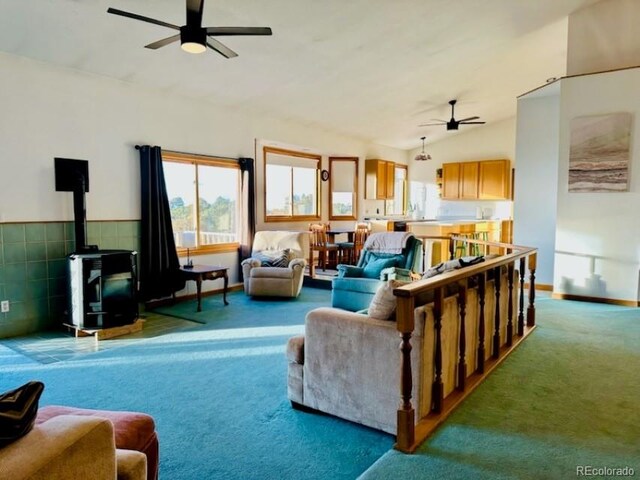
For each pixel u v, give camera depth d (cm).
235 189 684
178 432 250
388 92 692
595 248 548
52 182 455
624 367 327
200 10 307
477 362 310
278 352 385
